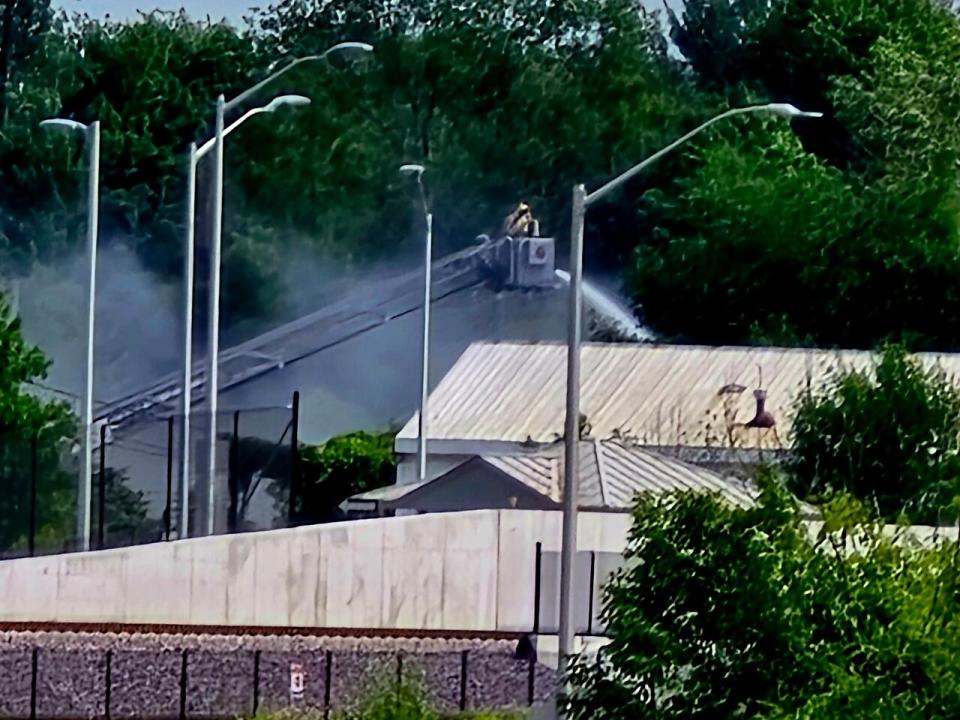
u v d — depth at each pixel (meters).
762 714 19.08
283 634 38.41
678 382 62.00
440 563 40.59
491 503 48.09
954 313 81.69
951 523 43.72
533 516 40.81
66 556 38.56
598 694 20.34
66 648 35.25
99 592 38.62
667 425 59.91
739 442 57.97
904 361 46.41
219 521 57.78
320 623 39.97
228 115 94.25
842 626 19.28
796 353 62.81
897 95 83.50
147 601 38.84
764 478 20.92
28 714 30.28
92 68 93.38
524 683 33.56
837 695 18.80
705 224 84.19
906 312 81.81
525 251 76.31
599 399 61.38
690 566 20.00
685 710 19.81
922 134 82.56
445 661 35.22
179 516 45.00
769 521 20.11
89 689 32.03
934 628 19.14
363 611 40.12
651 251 86.06
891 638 19.06
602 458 46.50
